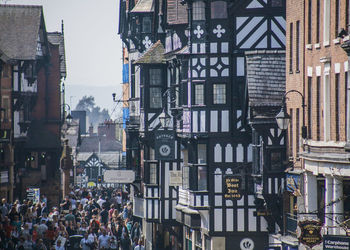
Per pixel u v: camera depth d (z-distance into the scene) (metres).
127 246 149.62
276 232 133.00
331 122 102.56
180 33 149.62
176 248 163.50
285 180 120.44
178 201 157.00
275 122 123.88
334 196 101.38
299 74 115.75
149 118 161.12
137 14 174.25
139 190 175.12
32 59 199.88
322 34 106.06
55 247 126.81
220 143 138.25
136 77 175.38
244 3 137.62
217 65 138.38
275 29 137.00
